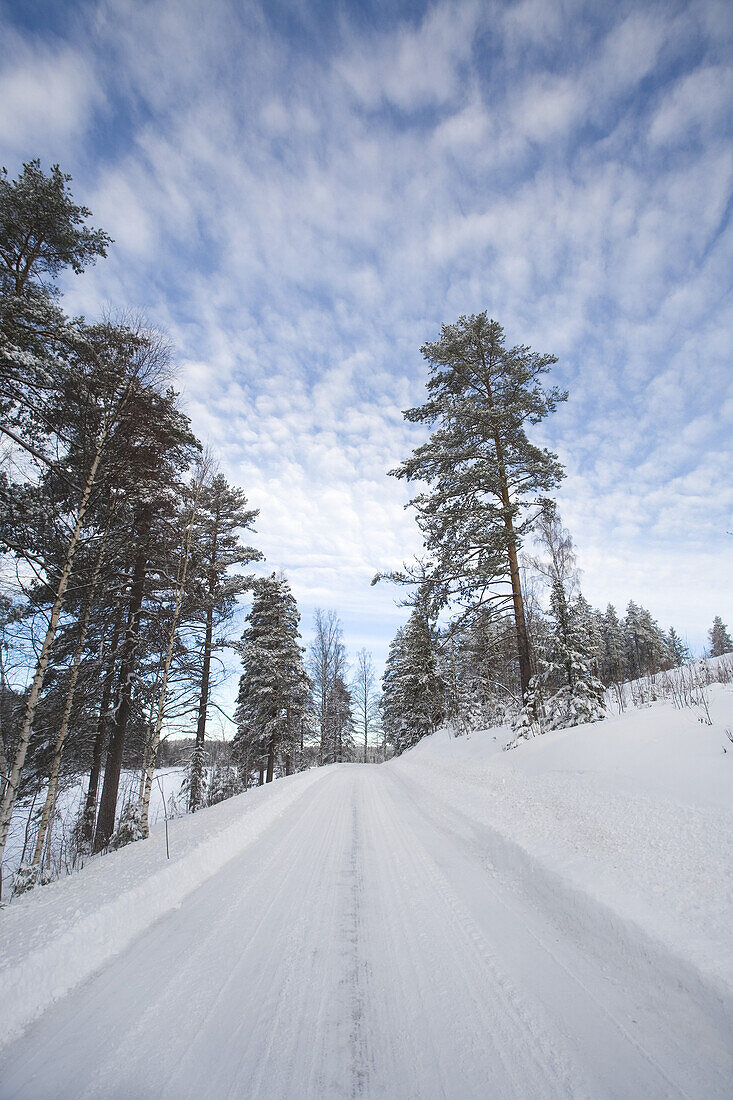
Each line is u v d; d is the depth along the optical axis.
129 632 12.69
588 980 3.25
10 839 12.66
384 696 42.34
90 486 8.83
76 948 3.56
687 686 11.09
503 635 14.19
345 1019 2.85
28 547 8.46
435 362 14.45
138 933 4.13
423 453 14.06
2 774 7.28
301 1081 2.34
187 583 12.01
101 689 11.96
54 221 9.11
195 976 3.38
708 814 5.02
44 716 10.05
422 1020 2.84
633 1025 2.76
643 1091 2.24
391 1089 2.28
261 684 24.56
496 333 14.14
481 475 12.98
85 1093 2.28
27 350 8.26
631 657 48.69
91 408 9.00
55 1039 2.71
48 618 8.51
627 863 4.50
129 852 6.85
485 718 20.97
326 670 35.25
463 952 3.67
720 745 6.43
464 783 10.62
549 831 5.86
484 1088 2.28
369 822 8.51
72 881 5.46
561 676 12.91
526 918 4.28
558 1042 2.62
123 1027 2.81
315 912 4.49
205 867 5.89
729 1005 2.64
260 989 3.20
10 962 3.12
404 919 4.30
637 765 7.05
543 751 9.88
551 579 13.54
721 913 3.42
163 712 10.09
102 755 14.07
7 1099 2.26
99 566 9.65
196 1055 2.54
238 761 24.39
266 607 26.11
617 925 3.61
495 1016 2.87
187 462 13.26
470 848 6.52
